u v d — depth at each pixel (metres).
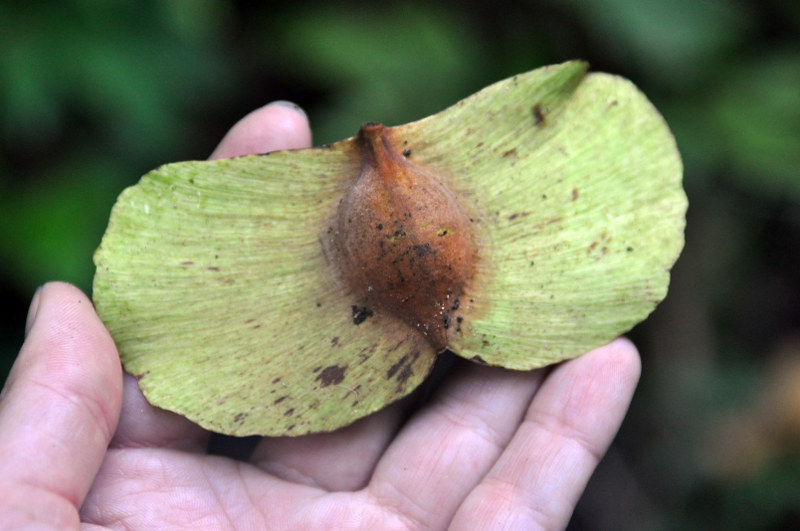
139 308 0.25
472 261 0.26
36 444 0.23
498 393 0.26
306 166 0.26
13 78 0.29
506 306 0.26
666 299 0.35
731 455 0.34
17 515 0.22
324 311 0.26
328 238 0.26
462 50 0.33
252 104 0.36
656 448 0.35
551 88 0.26
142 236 0.26
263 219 0.26
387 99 0.32
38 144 0.32
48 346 0.24
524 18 0.34
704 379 0.35
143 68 0.31
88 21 0.30
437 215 0.26
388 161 0.26
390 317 0.26
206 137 0.35
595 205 0.26
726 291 0.36
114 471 0.25
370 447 0.27
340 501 0.26
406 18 0.33
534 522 0.25
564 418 0.26
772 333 0.37
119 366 0.25
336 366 0.26
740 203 0.35
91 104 0.32
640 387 0.35
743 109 0.32
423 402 0.28
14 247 0.30
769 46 0.34
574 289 0.26
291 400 0.25
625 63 0.33
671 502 0.34
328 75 0.33
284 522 0.26
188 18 0.31
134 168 0.32
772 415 0.34
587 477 0.26
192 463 0.26
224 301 0.26
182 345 0.25
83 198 0.31
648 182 0.26
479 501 0.25
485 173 0.26
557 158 0.26
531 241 0.26
